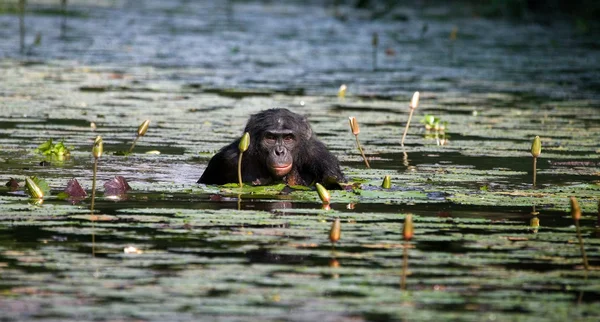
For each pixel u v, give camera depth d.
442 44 49.16
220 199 16.22
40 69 35.88
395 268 11.88
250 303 10.41
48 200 15.78
